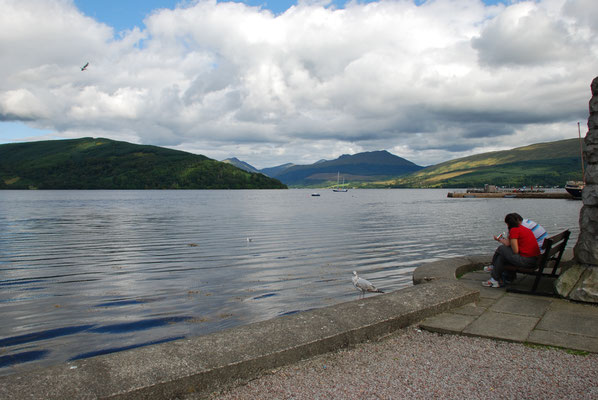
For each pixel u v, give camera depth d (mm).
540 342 5117
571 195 100875
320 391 4008
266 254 18297
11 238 25266
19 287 12125
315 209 62500
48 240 24109
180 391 3979
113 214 50125
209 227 32469
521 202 90438
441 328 5715
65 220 40500
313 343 4930
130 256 17984
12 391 3521
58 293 11312
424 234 26750
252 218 43000
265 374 4484
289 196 152875
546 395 3812
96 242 23062
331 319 5441
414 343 5320
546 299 7141
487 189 153875
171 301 10289
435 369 4449
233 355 4410
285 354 4688
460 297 6762
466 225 33906
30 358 6820
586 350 4824
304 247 20547
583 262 7086
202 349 4449
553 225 33500
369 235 26250
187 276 13523
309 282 12461
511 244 7742
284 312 9289
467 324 5871
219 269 14758
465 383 4090
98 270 14773
